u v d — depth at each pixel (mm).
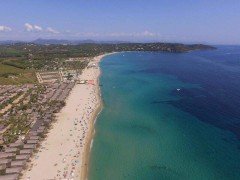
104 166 106938
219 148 119750
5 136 125688
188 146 122688
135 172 102812
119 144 126188
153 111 173000
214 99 197125
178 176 99625
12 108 167125
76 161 109500
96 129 143750
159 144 125375
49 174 99562
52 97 195375
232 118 155750
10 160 104188
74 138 130125
